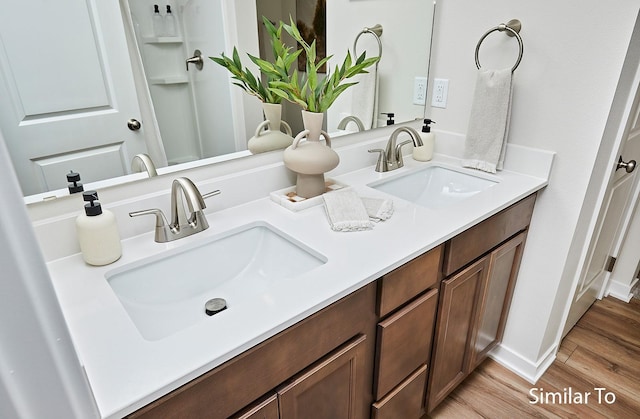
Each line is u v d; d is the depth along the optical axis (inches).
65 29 36.5
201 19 44.3
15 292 11.6
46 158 38.0
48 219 38.8
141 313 39.0
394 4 61.9
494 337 69.4
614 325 82.9
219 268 45.8
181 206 43.7
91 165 40.9
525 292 68.2
